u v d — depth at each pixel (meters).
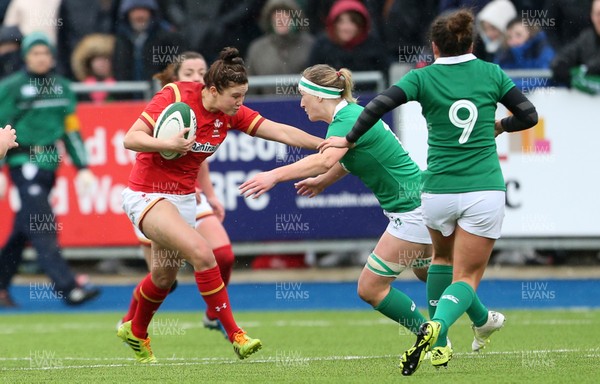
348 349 28.89
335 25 45.41
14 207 43.50
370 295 24.91
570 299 40.91
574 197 43.53
